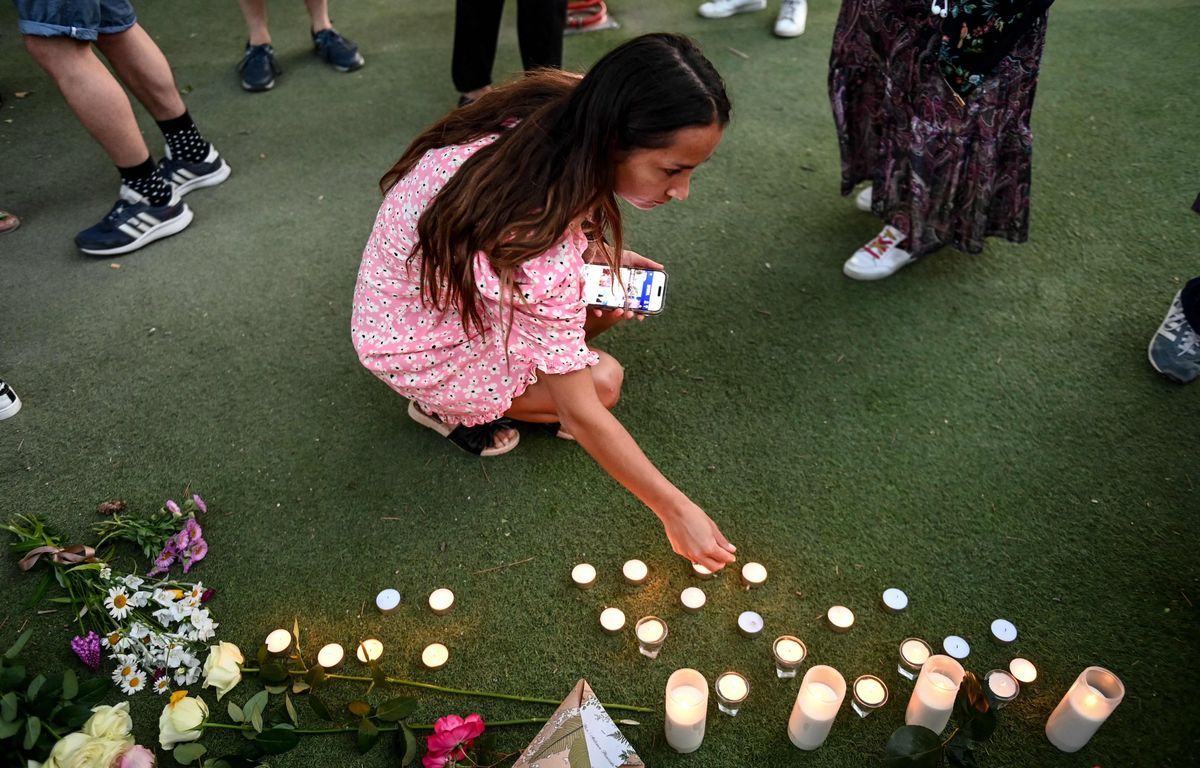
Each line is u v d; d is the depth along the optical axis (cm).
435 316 158
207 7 398
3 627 161
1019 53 193
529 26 278
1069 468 186
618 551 172
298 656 150
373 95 330
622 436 134
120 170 248
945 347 216
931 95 202
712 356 216
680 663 154
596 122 111
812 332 222
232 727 141
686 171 116
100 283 244
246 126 313
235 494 185
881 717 146
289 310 233
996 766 139
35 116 321
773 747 142
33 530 175
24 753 135
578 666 154
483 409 170
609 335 222
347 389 210
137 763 132
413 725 144
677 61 108
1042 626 158
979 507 178
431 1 399
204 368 216
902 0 196
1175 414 197
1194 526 174
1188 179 267
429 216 129
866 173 239
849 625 156
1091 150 281
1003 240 249
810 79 329
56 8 212
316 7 339
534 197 118
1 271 249
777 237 254
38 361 219
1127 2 367
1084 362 211
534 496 183
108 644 152
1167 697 147
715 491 183
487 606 163
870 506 179
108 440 198
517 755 141
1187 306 196
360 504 183
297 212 270
